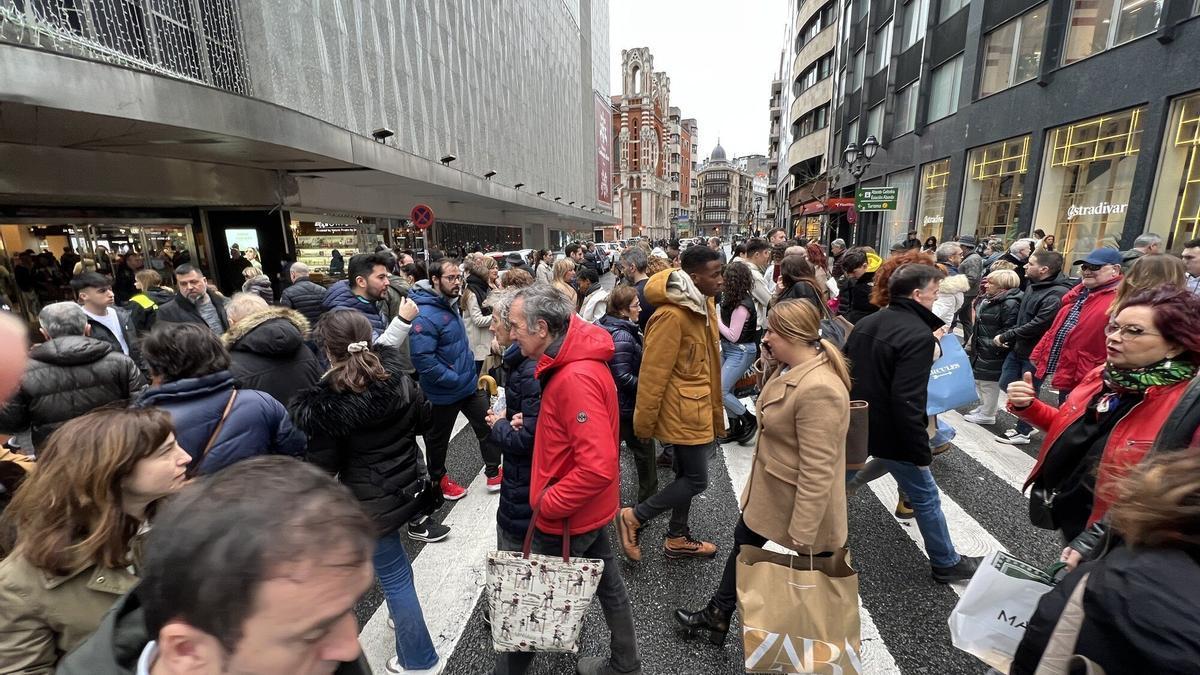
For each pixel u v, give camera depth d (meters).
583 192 44.81
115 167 7.91
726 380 4.52
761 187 171.38
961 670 2.21
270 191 10.84
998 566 1.58
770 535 2.08
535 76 30.75
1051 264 4.44
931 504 2.65
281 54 10.09
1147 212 8.68
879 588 2.73
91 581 1.15
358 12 13.43
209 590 0.57
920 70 16.73
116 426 1.19
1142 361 1.59
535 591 1.73
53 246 7.86
